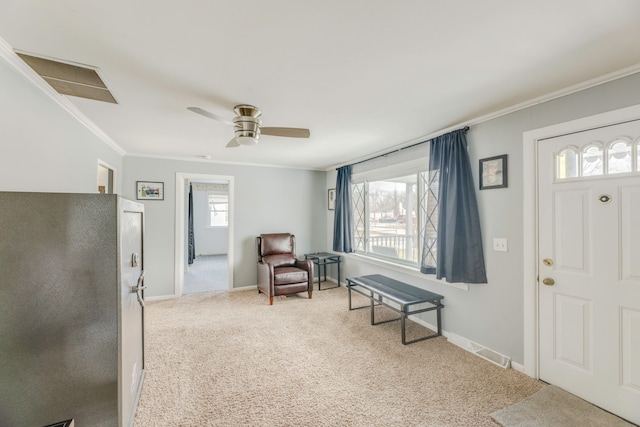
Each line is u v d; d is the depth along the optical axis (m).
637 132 1.67
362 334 3.01
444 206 2.81
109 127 2.77
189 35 1.33
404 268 3.54
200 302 4.13
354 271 4.69
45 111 1.88
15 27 1.25
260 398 1.96
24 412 1.21
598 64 1.63
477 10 1.17
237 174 4.86
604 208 1.82
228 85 1.87
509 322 2.34
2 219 1.17
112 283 1.31
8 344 1.18
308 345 2.76
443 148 2.83
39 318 1.22
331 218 5.43
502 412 1.81
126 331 1.50
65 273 1.25
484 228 2.54
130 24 1.24
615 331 1.78
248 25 1.26
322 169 5.53
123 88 1.90
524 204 2.22
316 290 4.78
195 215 8.67
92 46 1.41
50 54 1.48
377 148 3.74
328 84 1.87
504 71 1.71
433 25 1.27
